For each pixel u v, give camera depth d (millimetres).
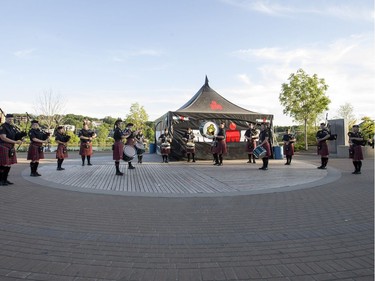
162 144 14023
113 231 4203
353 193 6805
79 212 5168
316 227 4410
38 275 2875
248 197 6461
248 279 2844
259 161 14898
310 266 3121
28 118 11812
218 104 16250
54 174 9719
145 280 2811
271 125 16062
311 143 26859
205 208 5531
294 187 7535
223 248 3617
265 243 3785
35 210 5246
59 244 3689
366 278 2855
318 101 24078
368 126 19250
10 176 9234
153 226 4449
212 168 11617
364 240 3879
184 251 3518
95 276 2875
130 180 8617
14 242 3736
